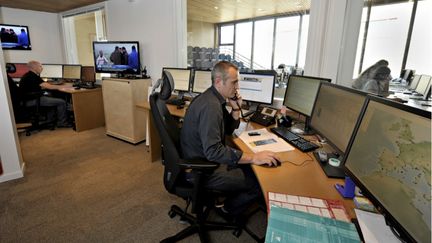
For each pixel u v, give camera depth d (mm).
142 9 3682
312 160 1361
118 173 2588
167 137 1375
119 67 3873
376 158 815
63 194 2180
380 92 2092
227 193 1468
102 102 4320
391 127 766
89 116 4148
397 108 746
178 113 2469
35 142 3496
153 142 2857
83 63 5922
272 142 1626
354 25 2066
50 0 4324
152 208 2002
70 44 5742
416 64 2143
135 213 1938
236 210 1675
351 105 1163
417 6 2055
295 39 5906
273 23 6754
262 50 7273
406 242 680
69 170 2639
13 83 3570
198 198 1375
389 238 753
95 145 3418
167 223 1830
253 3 5359
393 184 718
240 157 1316
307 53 2250
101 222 1826
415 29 2092
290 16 6047
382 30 2080
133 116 3389
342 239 752
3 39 4965
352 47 2109
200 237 1586
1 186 2279
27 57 5359
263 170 1237
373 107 890
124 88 3375
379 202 759
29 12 5238
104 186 2326
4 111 2283
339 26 2045
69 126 4312
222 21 8125
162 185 2355
